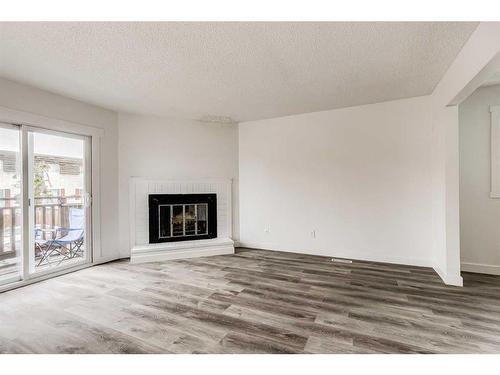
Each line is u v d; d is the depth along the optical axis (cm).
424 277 299
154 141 414
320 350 167
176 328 195
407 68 256
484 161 317
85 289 271
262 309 224
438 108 299
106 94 323
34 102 299
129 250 397
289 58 236
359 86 303
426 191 335
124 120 396
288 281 290
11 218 291
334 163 391
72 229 350
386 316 210
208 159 446
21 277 287
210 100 349
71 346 173
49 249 343
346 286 274
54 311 223
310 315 213
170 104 362
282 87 306
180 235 423
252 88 308
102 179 372
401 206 350
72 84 292
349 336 182
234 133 463
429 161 332
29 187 300
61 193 338
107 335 186
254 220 454
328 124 394
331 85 300
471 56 202
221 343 175
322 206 400
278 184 433
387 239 359
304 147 412
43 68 253
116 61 240
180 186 424
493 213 313
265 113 410
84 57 232
